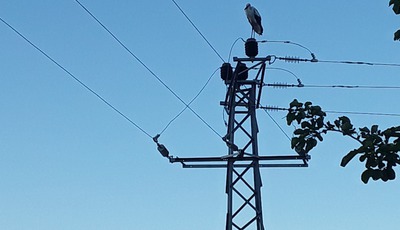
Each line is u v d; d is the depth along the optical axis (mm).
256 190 22859
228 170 23156
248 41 22688
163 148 23297
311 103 7906
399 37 7527
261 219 22641
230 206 22812
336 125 7855
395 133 7500
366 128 7691
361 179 7496
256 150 23016
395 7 7305
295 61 23047
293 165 23078
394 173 7395
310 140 7891
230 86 23016
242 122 23344
